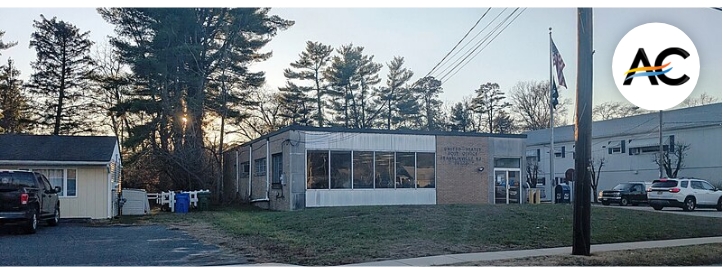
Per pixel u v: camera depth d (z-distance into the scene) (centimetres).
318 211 2386
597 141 5038
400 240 1523
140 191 2777
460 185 3130
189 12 3588
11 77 4309
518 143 3288
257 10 3825
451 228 1736
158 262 1204
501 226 1786
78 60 4341
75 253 1335
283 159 2917
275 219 2200
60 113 4278
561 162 5200
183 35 3634
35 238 1650
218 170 3772
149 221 2278
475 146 3184
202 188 3578
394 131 3020
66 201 2283
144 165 3641
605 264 1212
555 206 2444
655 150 4581
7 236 1705
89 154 2312
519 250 1409
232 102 3919
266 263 1198
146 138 3597
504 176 3259
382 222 1873
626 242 1614
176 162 3497
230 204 3500
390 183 2986
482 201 3169
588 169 1317
